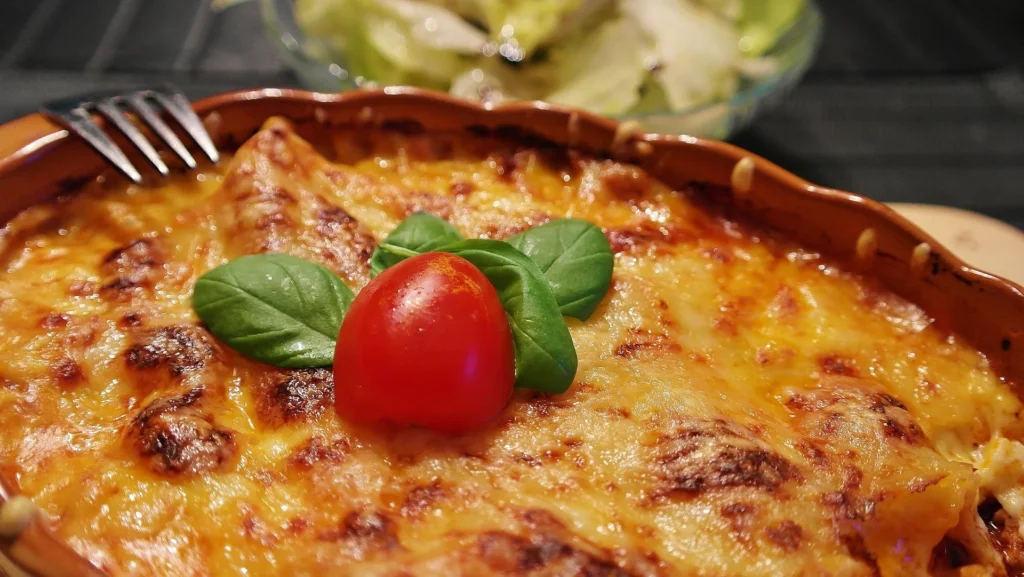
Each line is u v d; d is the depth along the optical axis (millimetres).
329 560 241
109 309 277
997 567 265
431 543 243
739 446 257
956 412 278
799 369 280
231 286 268
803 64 414
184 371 265
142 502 248
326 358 263
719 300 289
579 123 310
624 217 305
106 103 304
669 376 269
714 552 247
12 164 288
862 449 264
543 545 242
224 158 312
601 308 279
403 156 315
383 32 418
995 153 428
